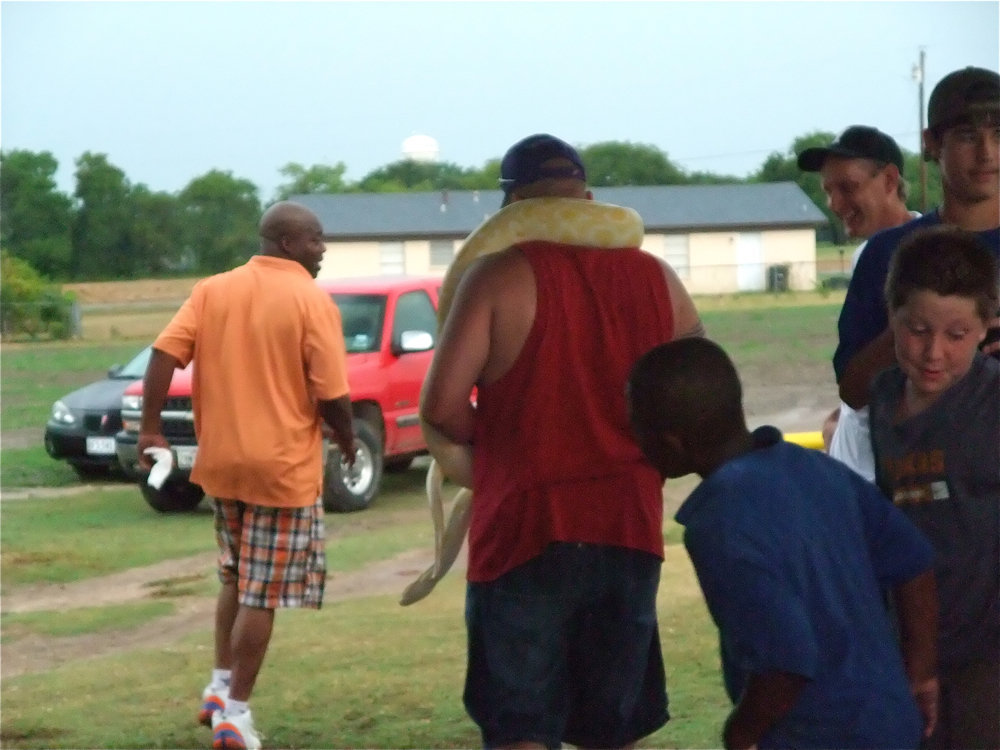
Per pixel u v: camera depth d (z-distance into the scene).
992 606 3.34
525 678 4.11
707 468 3.11
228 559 5.79
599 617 4.23
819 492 3.06
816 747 2.95
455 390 4.11
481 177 76.75
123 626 8.23
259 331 5.63
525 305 4.09
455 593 8.79
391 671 6.60
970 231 3.79
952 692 3.41
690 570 8.73
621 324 4.16
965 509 3.33
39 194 66.62
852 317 3.98
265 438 5.56
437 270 65.56
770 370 27.03
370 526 11.88
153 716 6.03
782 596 2.85
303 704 6.08
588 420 4.10
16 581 9.74
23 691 6.53
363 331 13.48
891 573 3.17
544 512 4.07
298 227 5.83
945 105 3.76
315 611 8.27
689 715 5.62
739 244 68.56
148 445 6.00
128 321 52.69
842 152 5.40
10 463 16.36
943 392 3.35
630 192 70.38
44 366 33.66
